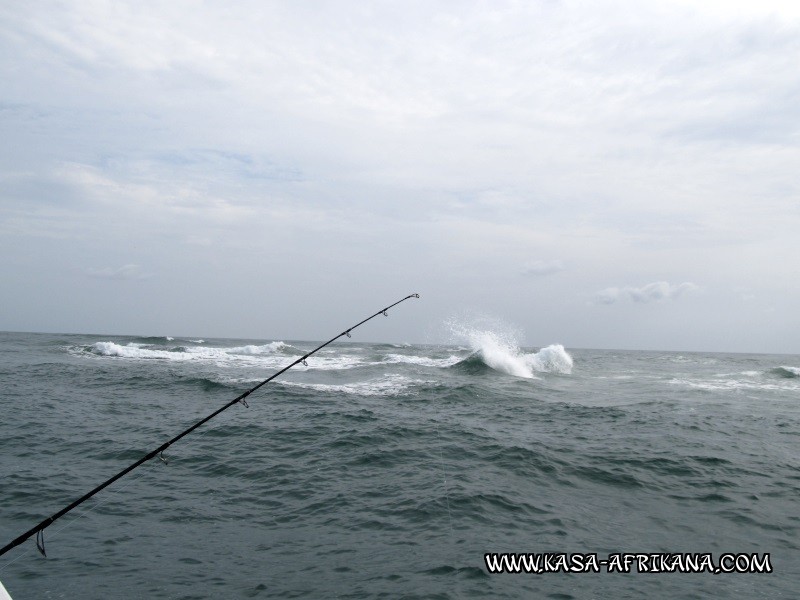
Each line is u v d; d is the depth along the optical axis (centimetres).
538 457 877
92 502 669
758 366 3547
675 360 4550
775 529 610
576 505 677
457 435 1034
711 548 555
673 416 1304
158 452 461
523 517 631
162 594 449
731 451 948
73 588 459
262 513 639
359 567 501
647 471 820
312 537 571
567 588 466
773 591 466
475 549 542
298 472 797
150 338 5088
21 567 498
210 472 798
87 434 1020
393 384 1828
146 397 1462
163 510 647
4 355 2706
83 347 3247
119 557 521
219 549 541
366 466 830
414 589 459
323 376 2066
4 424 1073
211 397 1476
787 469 845
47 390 1538
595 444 986
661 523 623
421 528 594
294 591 455
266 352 3381
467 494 696
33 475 764
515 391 1766
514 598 448
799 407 1499
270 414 1231
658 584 477
